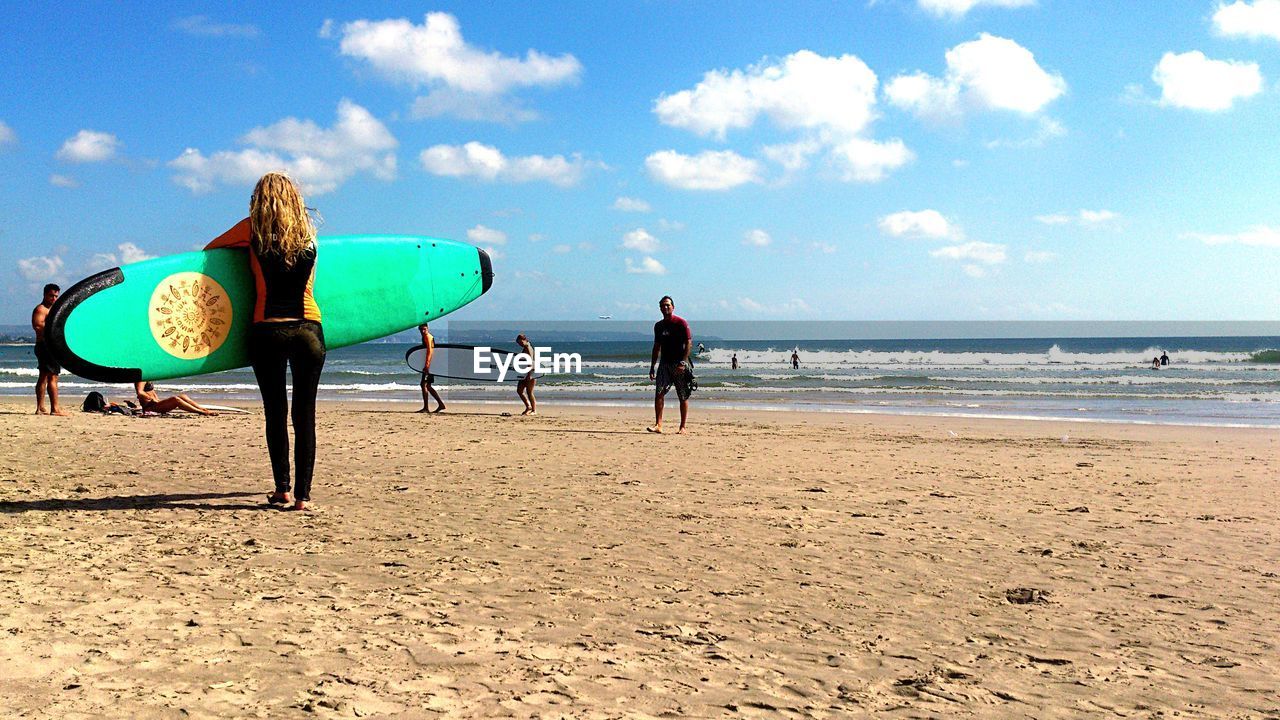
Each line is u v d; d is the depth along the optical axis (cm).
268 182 536
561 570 430
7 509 545
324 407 1986
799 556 480
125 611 331
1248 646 339
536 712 249
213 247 603
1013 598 404
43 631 302
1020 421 1697
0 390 2628
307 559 434
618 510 608
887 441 1229
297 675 270
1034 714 265
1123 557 496
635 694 269
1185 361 4975
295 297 556
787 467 882
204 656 284
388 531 512
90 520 516
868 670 301
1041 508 662
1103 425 1617
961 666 308
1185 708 273
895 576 441
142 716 233
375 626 326
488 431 1240
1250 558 498
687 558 466
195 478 712
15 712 231
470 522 549
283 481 580
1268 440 1331
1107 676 302
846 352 6588
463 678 275
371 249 691
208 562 420
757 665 302
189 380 3331
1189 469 934
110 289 580
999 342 12294
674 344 1273
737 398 2398
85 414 1362
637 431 1295
